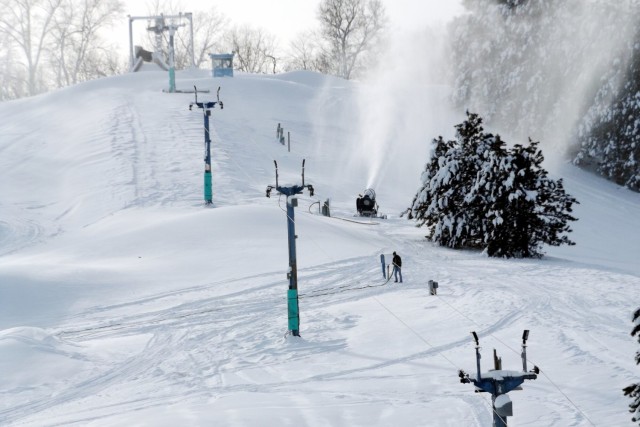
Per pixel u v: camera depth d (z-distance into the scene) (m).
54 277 54.44
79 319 47.19
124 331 43.94
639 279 53.59
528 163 70.62
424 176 77.38
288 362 35.88
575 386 27.94
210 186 84.12
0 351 36.53
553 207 71.38
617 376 28.80
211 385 32.81
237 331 42.69
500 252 69.12
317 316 44.97
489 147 74.31
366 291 51.56
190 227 69.12
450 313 42.94
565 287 50.00
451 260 65.19
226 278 56.50
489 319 40.69
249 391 31.28
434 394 28.78
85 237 73.44
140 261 61.72
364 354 36.16
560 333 36.19
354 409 27.42
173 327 44.31
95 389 33.38
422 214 76.88
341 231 73.19
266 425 25.88
